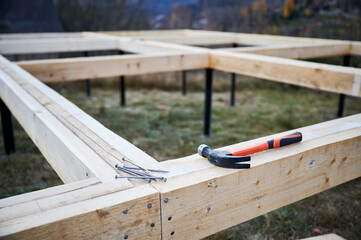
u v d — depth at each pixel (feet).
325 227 7.51
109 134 3.85
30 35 16.71
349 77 6.91
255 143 3.62
